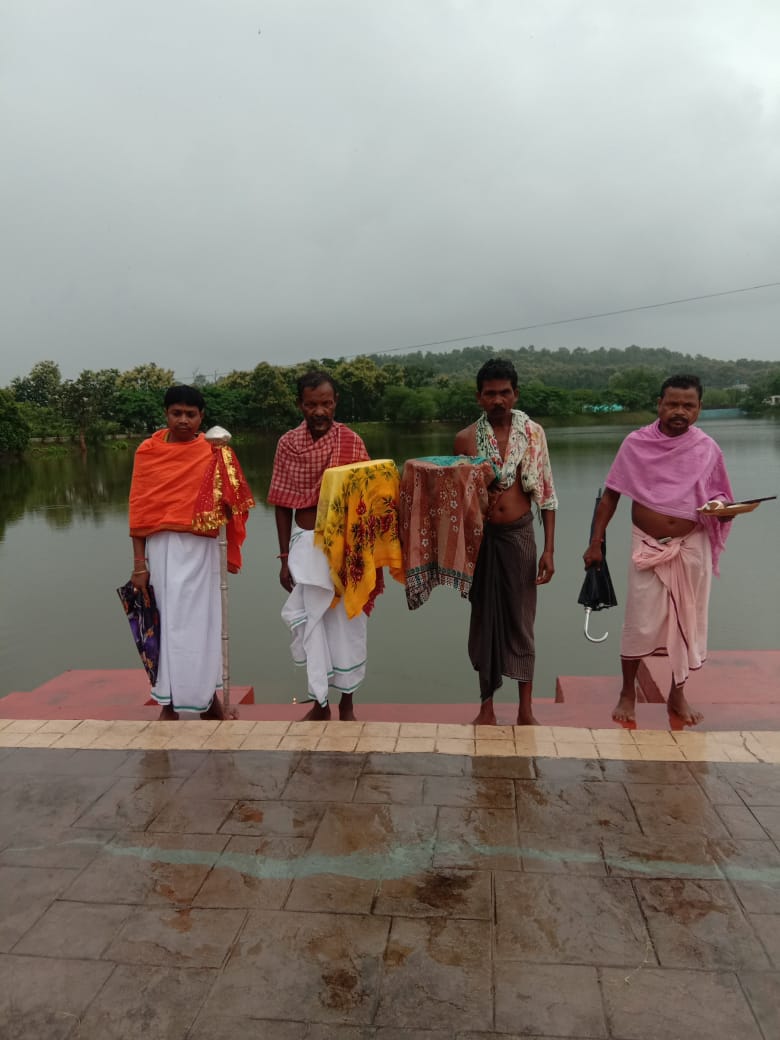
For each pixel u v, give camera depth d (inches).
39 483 1352.1
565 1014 75.0
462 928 87.7
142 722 151.4
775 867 98.3
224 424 2610.7
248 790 121.6
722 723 153.0
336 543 143.3
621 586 464.4
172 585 156.4
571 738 138.8
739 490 919.0
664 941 85.0
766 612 391.5
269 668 330.0
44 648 370.0
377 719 170.6
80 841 107.8
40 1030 74.7
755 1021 73.9
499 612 149.3
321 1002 77.2
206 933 87.9
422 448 2206.0
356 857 102.2
